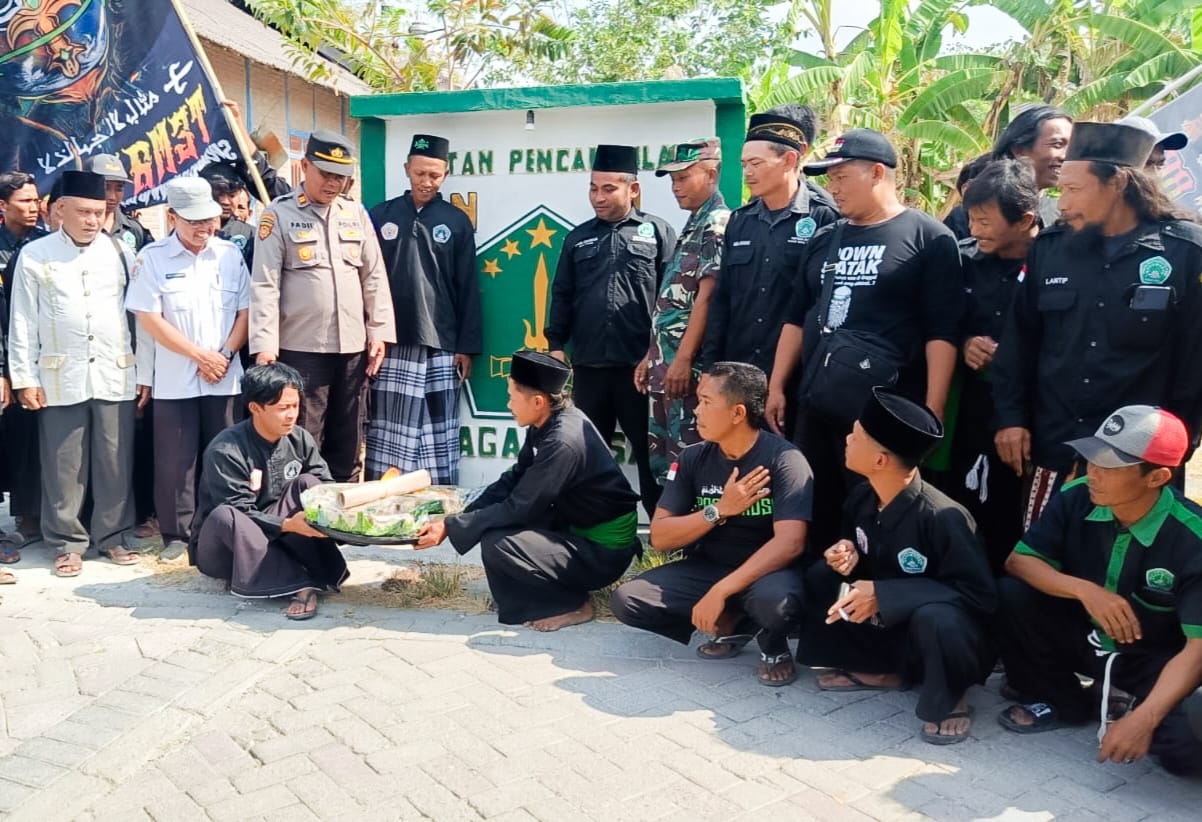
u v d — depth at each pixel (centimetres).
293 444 504
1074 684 360
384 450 593
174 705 377
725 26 1132
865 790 315
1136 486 322
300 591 469
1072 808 305
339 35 1022
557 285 552
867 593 359
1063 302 372
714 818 300
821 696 384
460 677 399
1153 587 330
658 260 540
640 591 412
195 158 638
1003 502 434
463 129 587
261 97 1255
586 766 331
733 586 391
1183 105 599
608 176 526
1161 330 355
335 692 387
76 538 536
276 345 549
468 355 588
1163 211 359
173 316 546
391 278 580
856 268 420
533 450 459
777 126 462
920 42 1373
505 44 993
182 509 560
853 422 409
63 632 450
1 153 655
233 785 325
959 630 343
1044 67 1324
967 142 1215
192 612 473
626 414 551
